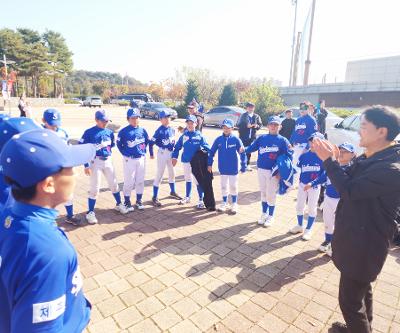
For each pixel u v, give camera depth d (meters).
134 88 73.94
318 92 38.81
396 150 2.06
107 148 5.08
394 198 2.04
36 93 55.59
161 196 6.57
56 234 1.17
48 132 1.23
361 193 2.00
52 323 1.10
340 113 23.69
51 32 59.44
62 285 1.12
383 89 35.00
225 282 3.54
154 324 2.86
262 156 5.10
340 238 2.24
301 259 4.10
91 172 5.01
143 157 5.62
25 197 1.15
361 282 2.21
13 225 1.12
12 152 1.12
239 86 45.84
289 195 6.99
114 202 6.10
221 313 3.03
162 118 5.94
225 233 4.83
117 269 3.75
